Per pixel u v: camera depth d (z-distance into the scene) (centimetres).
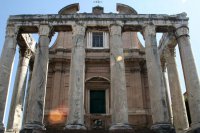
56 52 3222
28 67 3094
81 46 2483
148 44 2516
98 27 2631
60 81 3080
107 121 2805
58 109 2911
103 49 3244
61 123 2827
